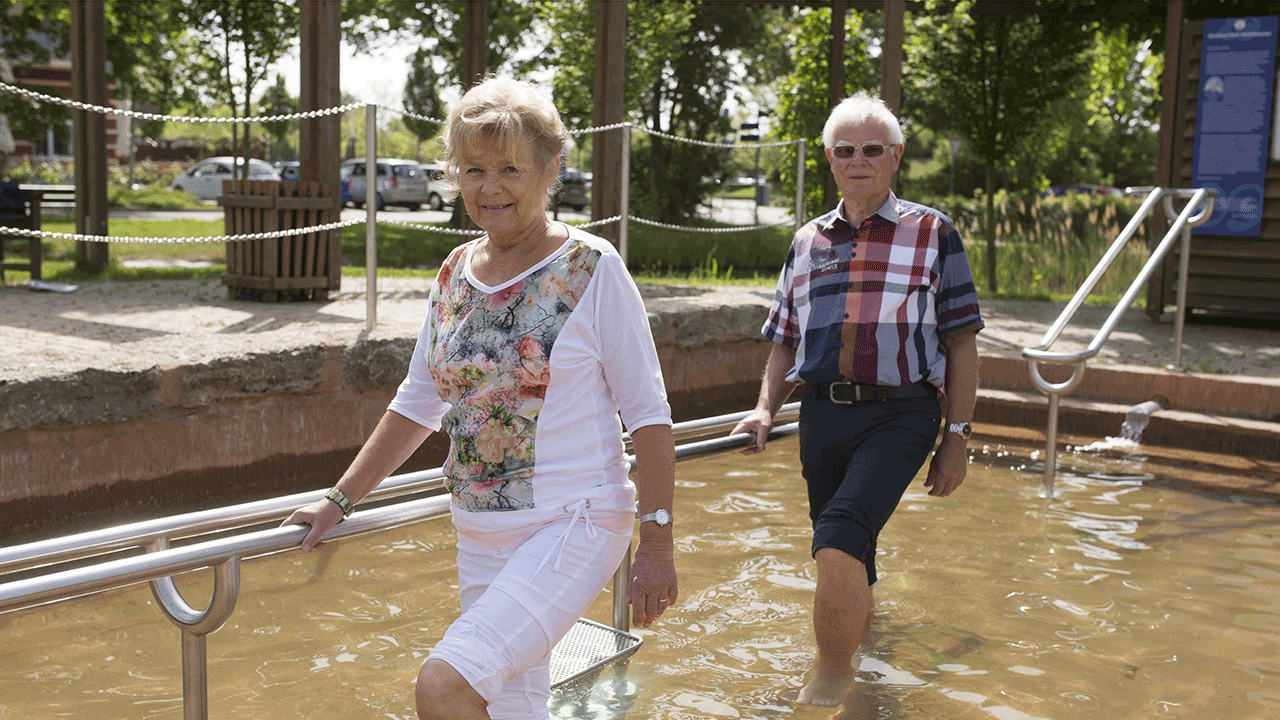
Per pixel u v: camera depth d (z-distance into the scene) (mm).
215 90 16172
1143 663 3410
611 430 2086
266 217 7805
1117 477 5891
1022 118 13781
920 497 5430
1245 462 6188
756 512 5180
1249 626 3750
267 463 5297
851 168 3254
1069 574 4281
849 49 15266
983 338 8547
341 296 8484
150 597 3943
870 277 3256
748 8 25531
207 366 4961
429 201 32125
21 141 30609
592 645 3334
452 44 19266
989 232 14078
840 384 3279
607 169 10258
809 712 3016
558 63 19828
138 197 29016
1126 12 12117
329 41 8344
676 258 16281
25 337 5836
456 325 2053
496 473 2037
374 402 5762
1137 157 38312
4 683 3146
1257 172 9734
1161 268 10148
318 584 4090
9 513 4332
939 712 3027
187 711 2223
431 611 3820
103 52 10336
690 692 3148
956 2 13016
